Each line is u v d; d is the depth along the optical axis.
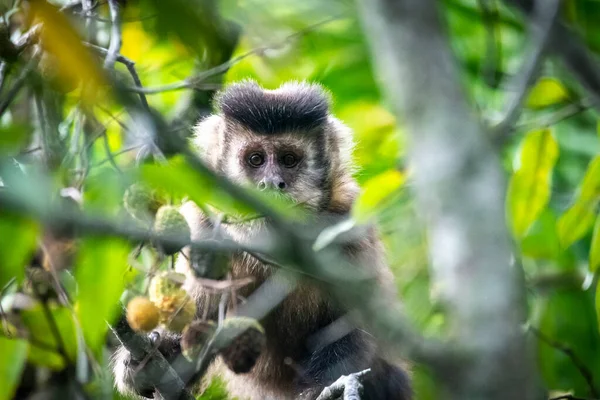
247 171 14.06
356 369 12.19
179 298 8.02
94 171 8.14
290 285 11.84
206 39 9.77
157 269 8.32
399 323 6.17
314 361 12.38
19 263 6.48
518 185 11.57
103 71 6.38
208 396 13.62
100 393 10.76
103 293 6.80
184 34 9.62
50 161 7.96
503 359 5.46
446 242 5.75
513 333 5.52
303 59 16.28
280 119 14.19
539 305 14.74
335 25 15.55
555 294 15.08
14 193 5.40
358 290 6.48
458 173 5.80
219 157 14.22
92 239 6.47
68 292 8.59
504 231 5.74
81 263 6.79
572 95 12.24
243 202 5.94
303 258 6.44
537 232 14.30
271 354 12.98
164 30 9.70
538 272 15.18
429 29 5.99
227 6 11.65
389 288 12.67
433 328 11.97
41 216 5.49
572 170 15.23
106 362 11.26
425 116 5.91
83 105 7.68
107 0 9.75
